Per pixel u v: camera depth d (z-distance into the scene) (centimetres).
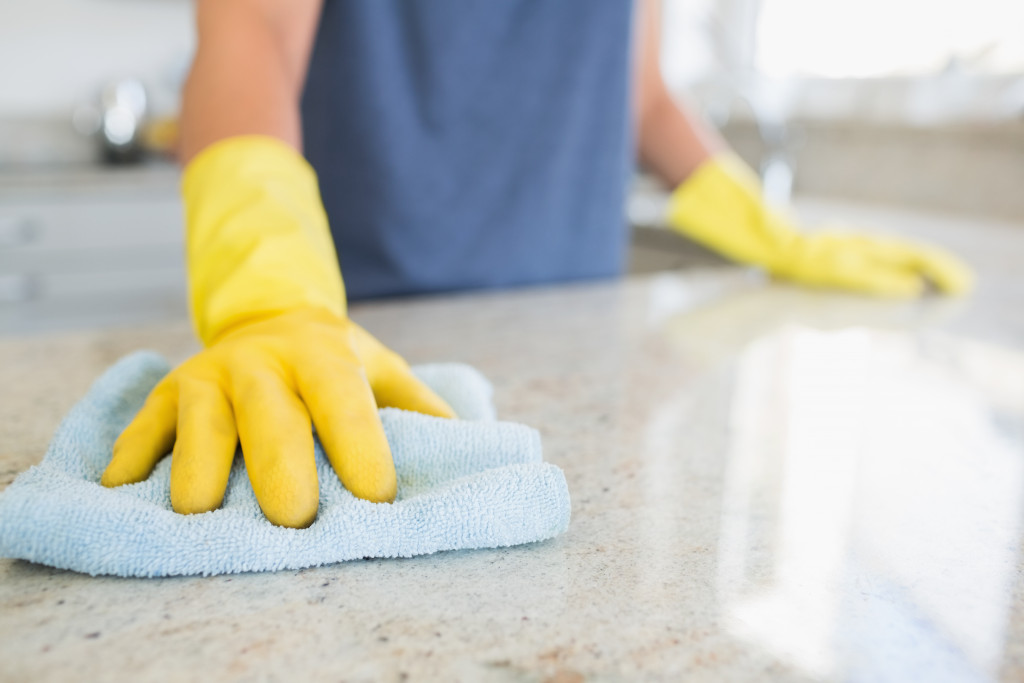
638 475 39
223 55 58
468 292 90
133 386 41
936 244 124
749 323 72
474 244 89
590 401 51
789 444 44
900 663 25
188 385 36
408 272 86
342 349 38
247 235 47
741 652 25
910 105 161
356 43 79
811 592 29
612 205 97
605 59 91
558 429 46
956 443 45
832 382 56
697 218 96
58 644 25
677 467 41
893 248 90
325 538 29
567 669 24
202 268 47
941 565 31
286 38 64
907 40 165
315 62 81
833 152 174
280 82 60
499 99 86
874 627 27
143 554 28
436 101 83
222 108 56
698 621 27
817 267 89
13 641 25
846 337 68
